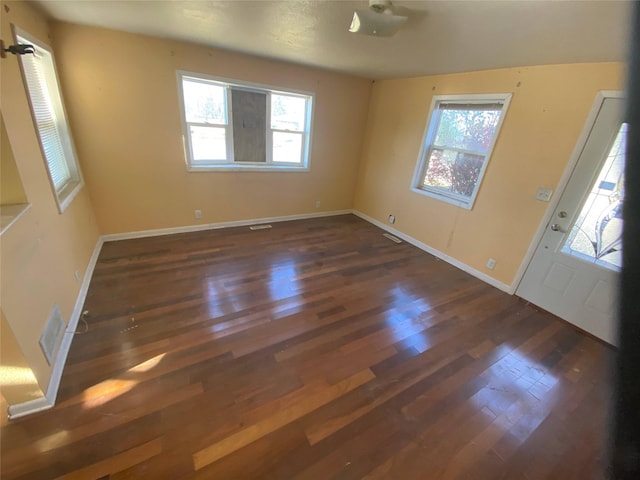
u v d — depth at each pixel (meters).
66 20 2.60
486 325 2.62
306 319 2.49
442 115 3.75
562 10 1.61
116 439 1.50
